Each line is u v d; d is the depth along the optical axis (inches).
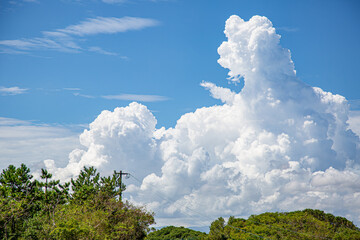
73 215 1465.3
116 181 2209.6
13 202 1419.8
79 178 2459.4
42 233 1370.6
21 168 1993.1
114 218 1692.9
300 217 3038.9
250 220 3245.6
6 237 1311.5
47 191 1980.8
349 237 2696.9
